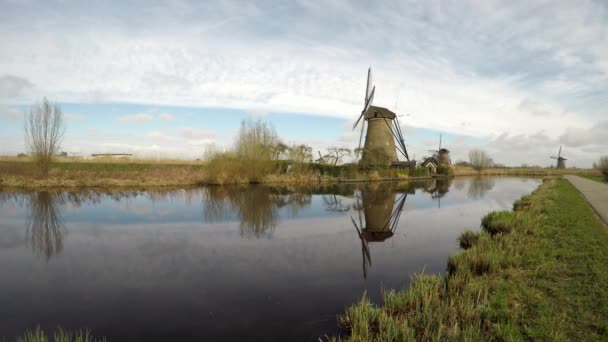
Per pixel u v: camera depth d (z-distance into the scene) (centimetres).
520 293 508
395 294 557
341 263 758
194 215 1393
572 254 667
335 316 494
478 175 6494
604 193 1881
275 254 837
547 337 388
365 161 3897
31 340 418
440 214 1474
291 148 3381
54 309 524
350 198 2059
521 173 6775
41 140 2439
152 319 488
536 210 1223
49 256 814
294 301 549
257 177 2986
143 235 1038
